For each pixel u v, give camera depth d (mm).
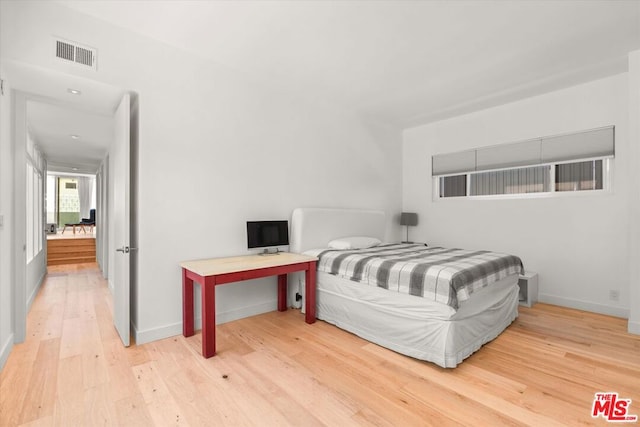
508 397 1946
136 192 2793
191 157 2994
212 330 2477
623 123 3395
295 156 3916
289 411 1795
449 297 2254
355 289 2969
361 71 3387
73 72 2342
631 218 2957
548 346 2697
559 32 2664
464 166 4758
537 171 4066
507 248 4281
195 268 2607
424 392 1997
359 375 2205
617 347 2668
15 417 1709
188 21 2500
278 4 2299
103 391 1966
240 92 3375
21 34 2146
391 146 5340
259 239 3377
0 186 2217
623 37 2730
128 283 2637
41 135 4582
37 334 2883
